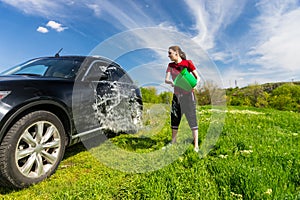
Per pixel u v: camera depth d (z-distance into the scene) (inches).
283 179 90.5
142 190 87.2
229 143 148.4
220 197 80.0
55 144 110.1
